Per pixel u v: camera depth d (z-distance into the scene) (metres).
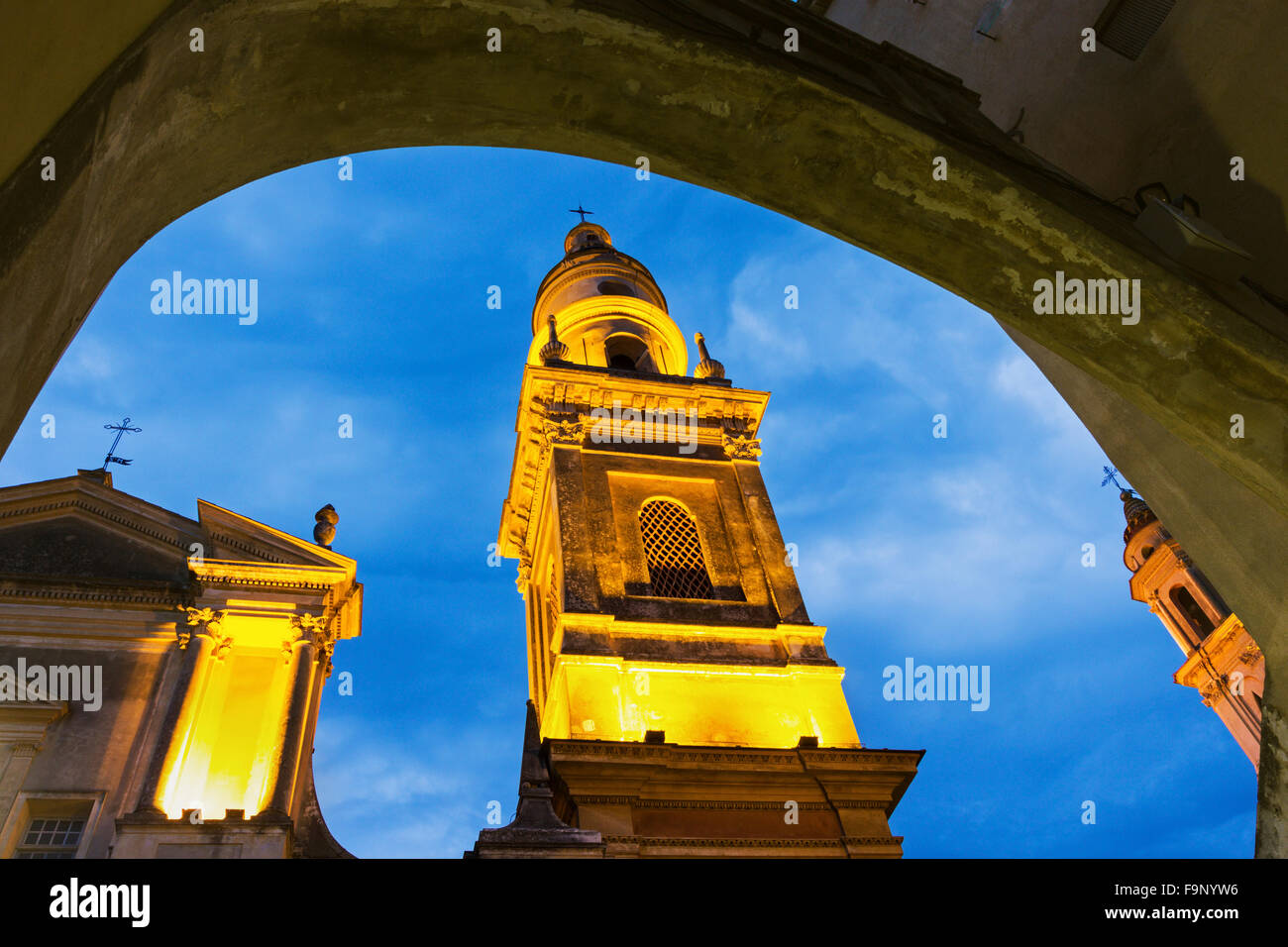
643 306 32.81
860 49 8.44
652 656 21.47
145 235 4.82
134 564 18.38
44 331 3.74
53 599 17.30
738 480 26.16
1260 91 8.16
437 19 5.64
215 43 4.64
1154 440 8.98
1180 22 8.93
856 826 19.06
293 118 5.60
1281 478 7.27
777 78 6.58
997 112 11.01
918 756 20.08
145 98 4.17
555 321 30.33
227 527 18.92
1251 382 7.12
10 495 18.59
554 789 18.56
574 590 22.34
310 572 18.48
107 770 15.48
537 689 27.56
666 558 24.27
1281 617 8.04
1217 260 7.52
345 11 5.28
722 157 6.96
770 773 19.38
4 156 3.19
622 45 6.23
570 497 24.47
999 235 7.21
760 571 24.17
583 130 6.67
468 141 6.54
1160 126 9.09
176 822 14.56
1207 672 40.19
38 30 3.25
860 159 7.03
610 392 27.06
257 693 17.11
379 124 6.07
